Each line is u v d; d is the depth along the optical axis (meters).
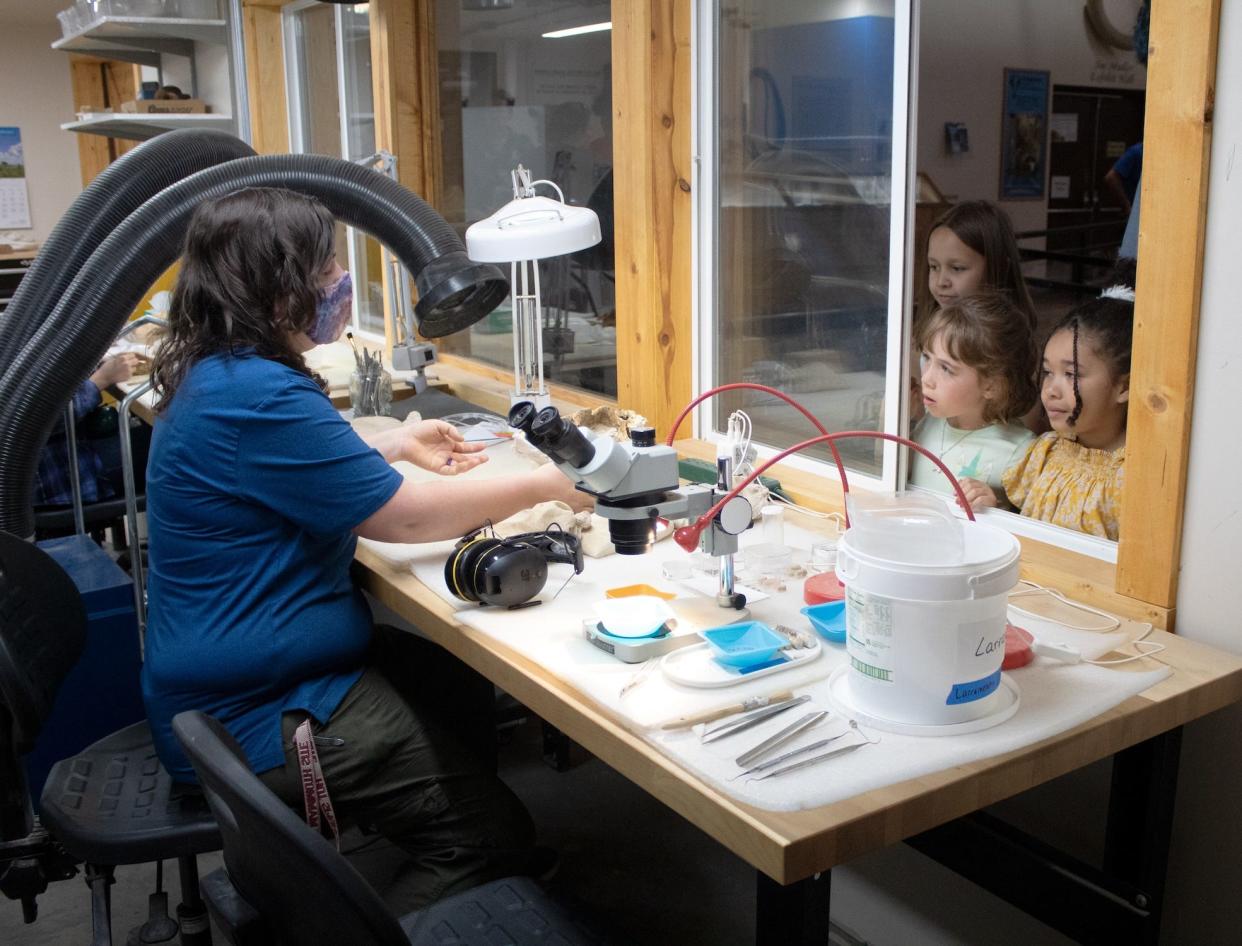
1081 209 2.86
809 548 2.02
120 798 1.87
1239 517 1.53
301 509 1.81
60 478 3.62
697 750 1.30
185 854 1.75
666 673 1.50
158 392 1.90
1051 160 2.77
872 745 1.30
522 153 3.45
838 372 2.37
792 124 2.37
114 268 2.47
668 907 2.39
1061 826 1.84
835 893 2.26
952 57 2.53
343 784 1.89
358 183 2.63
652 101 2.53
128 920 2.40
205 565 1.84
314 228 1.86
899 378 2.16
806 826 1.15
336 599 1.94
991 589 1.29
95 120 5.11
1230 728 1.59
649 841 2.63
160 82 6.04
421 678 2.22
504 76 3.48
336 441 1.80
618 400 2.85
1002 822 1.74
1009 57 2.62
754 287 2.55
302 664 1.87
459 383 3.61
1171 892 1.72
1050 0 2.63
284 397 1.77
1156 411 1.59
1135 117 2.89
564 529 2.06
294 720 1.87
